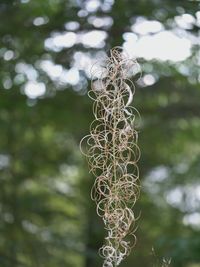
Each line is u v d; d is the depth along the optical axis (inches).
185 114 442.3
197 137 525.7
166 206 559.5
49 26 354.3
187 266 337.7
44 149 495.5
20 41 368.5
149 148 513.0
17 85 399.5
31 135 466.9
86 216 535.5
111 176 132.6
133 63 135.2
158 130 484.1
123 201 131.9
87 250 410.9
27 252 399.5
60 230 525.3
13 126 437.7
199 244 313.3
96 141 134.0
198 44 355.6
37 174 485.4
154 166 552.4
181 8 323.0
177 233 527.5
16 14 353.4
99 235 479.8
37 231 414.9
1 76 391.9
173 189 554.6
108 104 133.4
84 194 555.2
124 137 133.2
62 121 439.8
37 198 434.3
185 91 437.4
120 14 336.8
